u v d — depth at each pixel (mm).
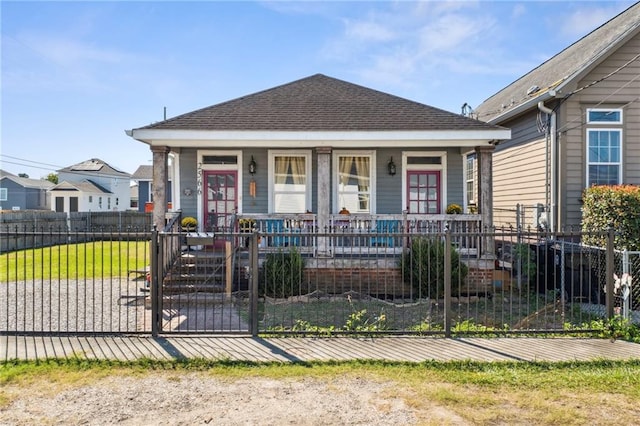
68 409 3838
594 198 9195
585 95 10648
